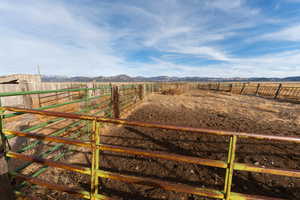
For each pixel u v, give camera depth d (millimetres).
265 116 7125
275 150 3627
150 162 3021
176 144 3955
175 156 1295
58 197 2076
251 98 14266
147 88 14906
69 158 3098
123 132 4836
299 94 16719
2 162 1649
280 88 14383
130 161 3049
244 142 4090
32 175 2328
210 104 10414
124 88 6758
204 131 1204
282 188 2367
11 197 1730
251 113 7723
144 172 2705
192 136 4496
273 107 9367
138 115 7168
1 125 1647
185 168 2842
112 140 4195
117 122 1329
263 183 2475
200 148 3723
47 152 2688
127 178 1426
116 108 6059
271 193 2266
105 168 2803
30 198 1716
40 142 2842
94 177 1496
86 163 2941
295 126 5613
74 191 1567
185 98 13914
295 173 1136
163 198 2125
